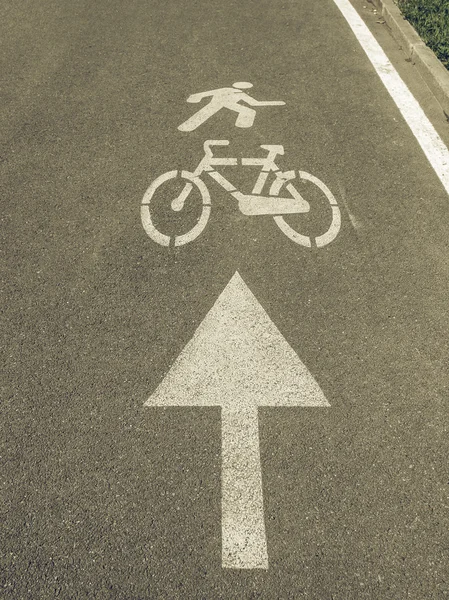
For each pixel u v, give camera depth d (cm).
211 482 345
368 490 341
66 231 507
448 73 685
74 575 309
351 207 530
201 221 516
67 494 340
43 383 394
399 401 384
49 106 666
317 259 481
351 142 607
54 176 566
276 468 351
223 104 666
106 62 747
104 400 384
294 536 323
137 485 343
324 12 864
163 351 413
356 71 724
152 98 678
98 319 435
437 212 525
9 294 453
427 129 627
